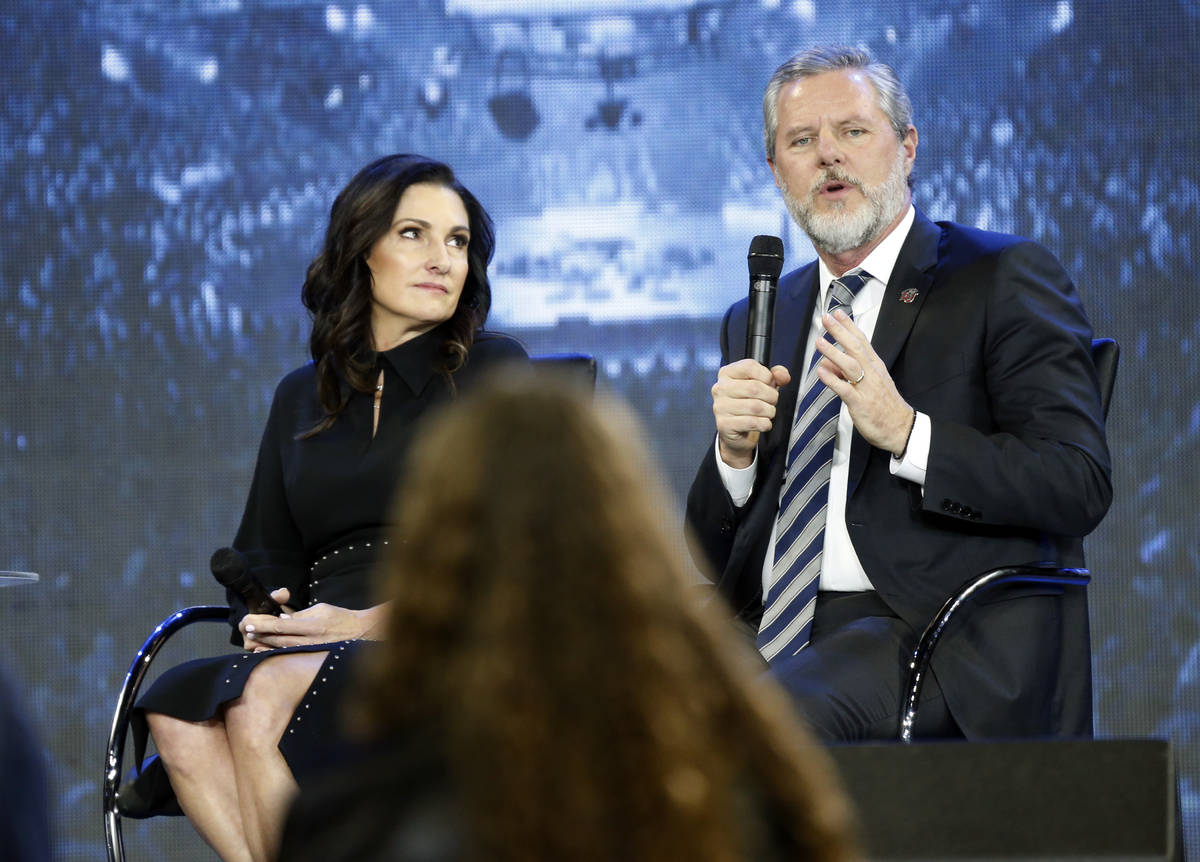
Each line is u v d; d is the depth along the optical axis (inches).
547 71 619.2
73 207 637.9
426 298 384.8
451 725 133.2
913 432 346.3
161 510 629.0
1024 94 594.2
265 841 318.7
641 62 614.9
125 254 635.5
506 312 614.9
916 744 255.4
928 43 599.2
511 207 618.5
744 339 410.0
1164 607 578.2
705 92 612.1
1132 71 589.6
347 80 627.8
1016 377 363.3
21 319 636.1
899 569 359.6
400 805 134.6
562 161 617.3
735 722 139.0
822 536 369.4
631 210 613.9
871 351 346.6
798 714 327.0
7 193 639.1
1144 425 583.2
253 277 631.8
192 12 634.2
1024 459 343.9
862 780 254.5
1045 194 591.8
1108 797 250.1
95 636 625.0
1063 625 361.7
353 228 387.9
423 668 136.9
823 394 381.7
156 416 631.8
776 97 398.3
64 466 632.4
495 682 130.0
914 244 387.2
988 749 254.4
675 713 130.3
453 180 400.5
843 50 394.9
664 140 613.3
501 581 132.5
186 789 332.8
